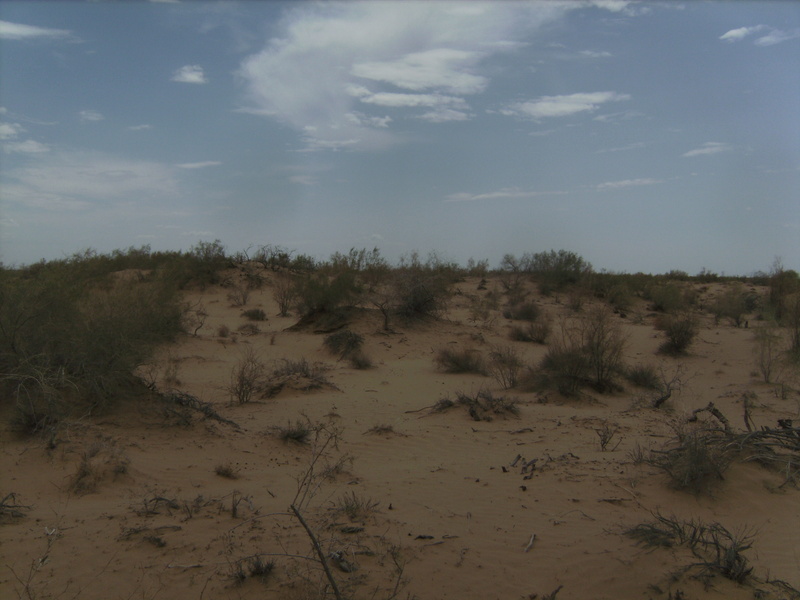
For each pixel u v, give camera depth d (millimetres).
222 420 9773
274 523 5777
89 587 4516
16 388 8242
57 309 9398
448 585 4727
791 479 6863
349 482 7414
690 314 24109
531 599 4562
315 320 22297
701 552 5125
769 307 25703
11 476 6703
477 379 16297
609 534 5660
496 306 32281
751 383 15625
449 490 7086
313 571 4785
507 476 7629
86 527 5523
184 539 5332
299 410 11609
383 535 5578
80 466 6832
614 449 8688
